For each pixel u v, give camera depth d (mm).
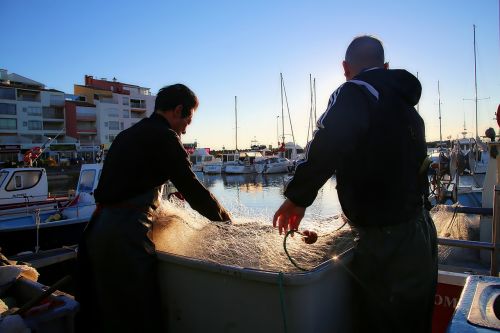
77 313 2396
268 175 50625
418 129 1854
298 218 1727
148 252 2166
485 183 4223
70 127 72938
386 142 1724
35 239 9477
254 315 1789
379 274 1804
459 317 1226
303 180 1666
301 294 1652
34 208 11031
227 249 2213
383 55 2006
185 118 2545
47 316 2131
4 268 2889
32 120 68875
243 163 54312
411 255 1762
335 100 1741
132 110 83125
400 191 1752
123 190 2182
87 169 11781
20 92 68750
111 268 2166
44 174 12047
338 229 2381
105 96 79688
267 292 1732
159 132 2271
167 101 2463
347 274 1909
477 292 1385
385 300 1810
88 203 11219
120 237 2139
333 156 1641
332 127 1647
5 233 9148
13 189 11375
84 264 2354
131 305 2141
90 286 2357
